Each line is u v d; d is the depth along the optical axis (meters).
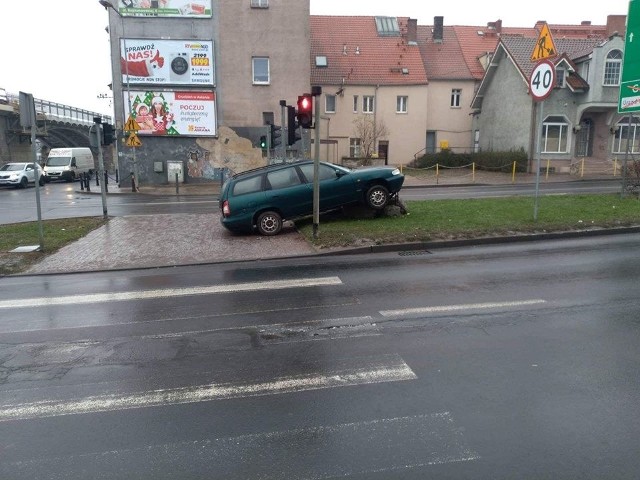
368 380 4.70
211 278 8.95
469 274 8.42
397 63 42.06
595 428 3.81
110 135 16.47
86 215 17.98
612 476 3.27
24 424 4.14
